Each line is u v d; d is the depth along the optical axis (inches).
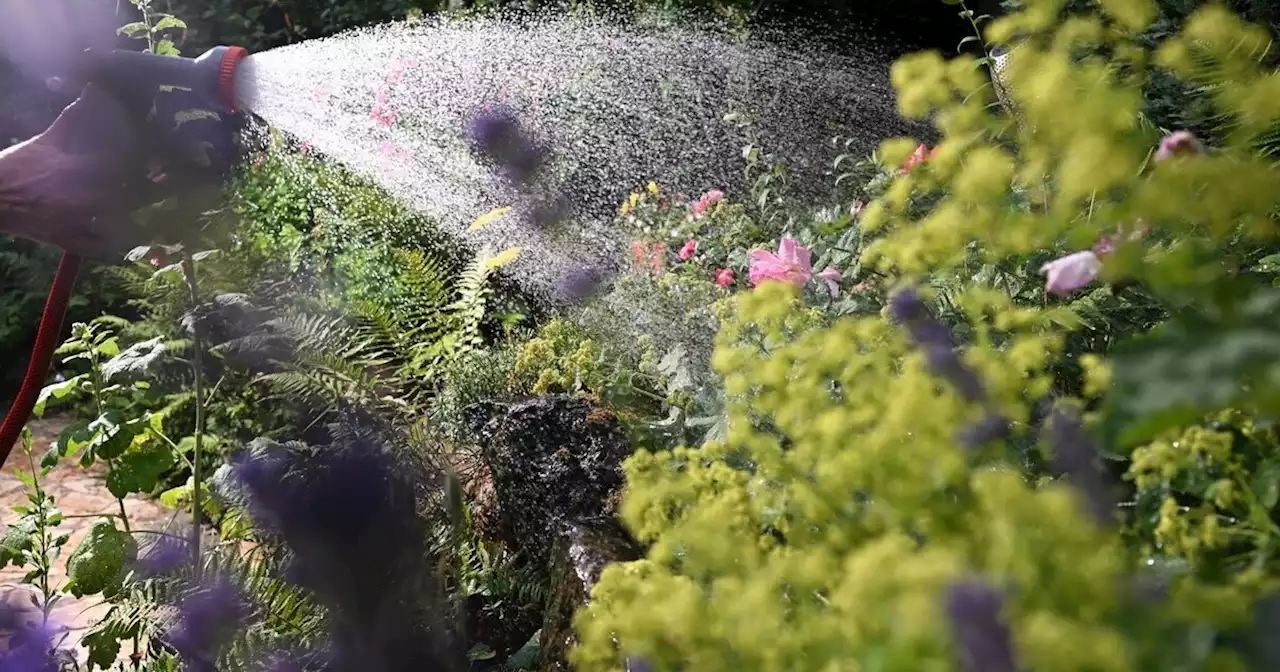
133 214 48.5
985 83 29.0
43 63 45.7
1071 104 22.1
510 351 90.7
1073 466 21.1
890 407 23.2
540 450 63.2
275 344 77.8
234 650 54.2
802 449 25.8
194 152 47.8
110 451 68.6
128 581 64.0
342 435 59.2
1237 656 17.7
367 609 47.4
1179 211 21.1
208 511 75.8
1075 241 23.3
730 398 44.2
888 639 18.3
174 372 108.2
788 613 23.5
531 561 61.9
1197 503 26.6
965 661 15.9
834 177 106.3
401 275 109.3
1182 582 19.2
